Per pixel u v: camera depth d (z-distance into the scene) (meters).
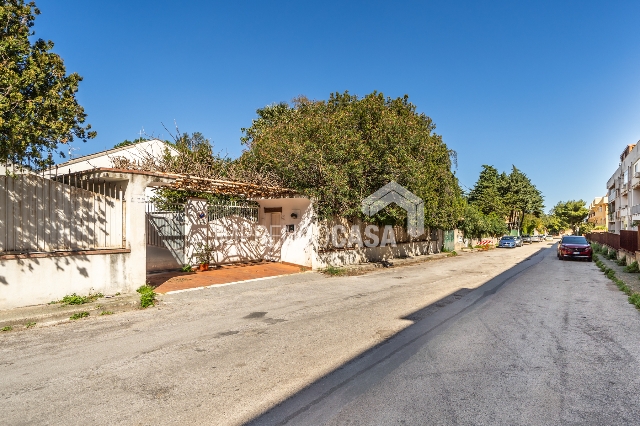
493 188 52.94
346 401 3.92
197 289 10.60
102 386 4.31
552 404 3.84
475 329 6.65
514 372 4.68
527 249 36.50
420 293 10.44
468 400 3.93
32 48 6.50
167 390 4.20
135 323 7.12
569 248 21.41
